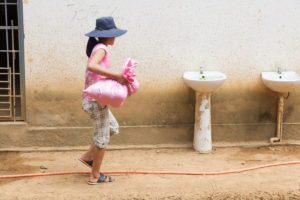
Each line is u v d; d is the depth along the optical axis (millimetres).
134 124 5230
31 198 3795
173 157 4980
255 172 4512
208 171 4516
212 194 3918
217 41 5113
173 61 5117
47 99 5039
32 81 4977
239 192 3965
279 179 4305
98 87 3670
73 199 3791
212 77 4973
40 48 4918
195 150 5184
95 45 3889
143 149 5250
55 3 4852
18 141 5086
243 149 5281
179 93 5199
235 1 5047
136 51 5051
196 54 5121
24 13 4832
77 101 5078
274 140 5332
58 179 4281
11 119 5117
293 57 5238
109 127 4074
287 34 5176
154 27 5016
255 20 5109
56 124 5113
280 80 4875
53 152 5102
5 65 7746
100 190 3988
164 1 4969
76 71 5008
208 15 5047
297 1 5109
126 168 4621
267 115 5375
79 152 5125
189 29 5059
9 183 4160
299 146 5379
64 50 4953
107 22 3850
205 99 4988
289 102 5355
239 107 5316
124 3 4930
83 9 4895
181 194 3912
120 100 3711
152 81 5145
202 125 5066
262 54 5195
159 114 5238
